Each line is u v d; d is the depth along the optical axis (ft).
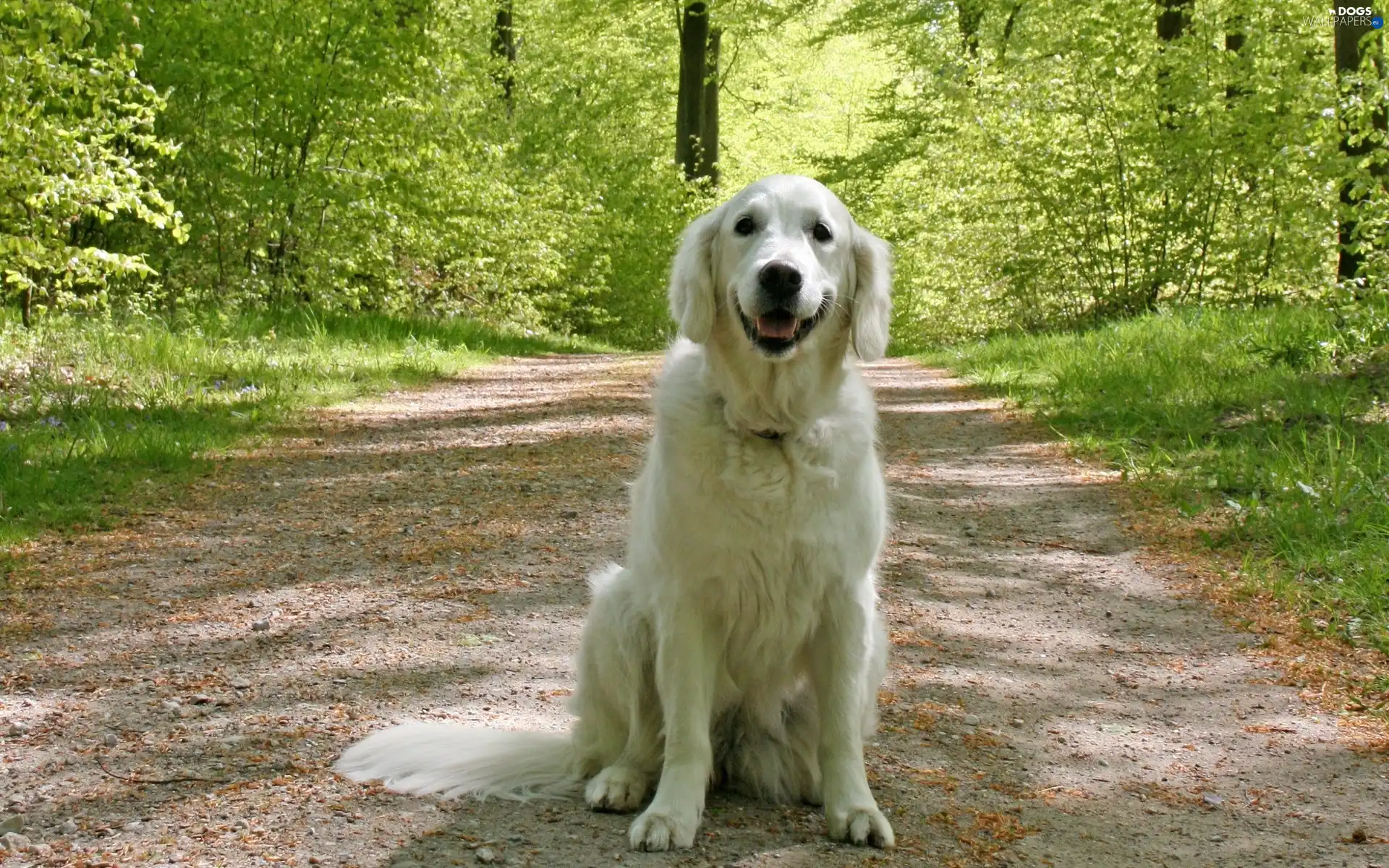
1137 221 57.41
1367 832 10.41
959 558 19.88
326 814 10.39
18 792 10.80
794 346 10.53
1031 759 12.16
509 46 93.30
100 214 35.53
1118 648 15.70
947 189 65.51
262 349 41.29
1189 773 11.81
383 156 54.95
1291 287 50.75
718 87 96.27
